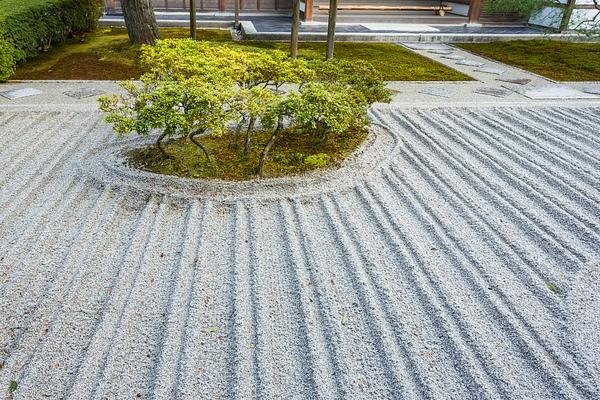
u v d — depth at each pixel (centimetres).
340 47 1066
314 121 443
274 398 234
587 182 461
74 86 718
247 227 374
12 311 285
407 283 315
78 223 375
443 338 272
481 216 398
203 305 293
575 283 321
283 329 276
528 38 1228
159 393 235
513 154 511
